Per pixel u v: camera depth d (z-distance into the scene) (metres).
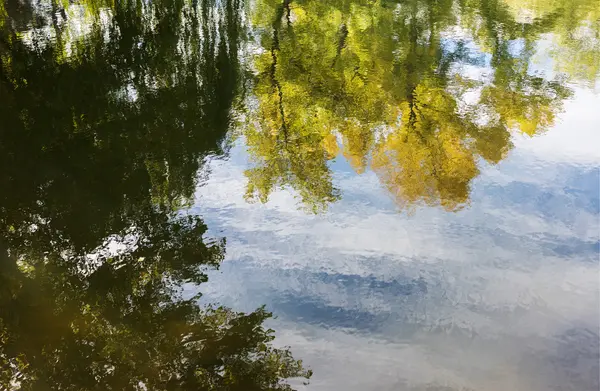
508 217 6.60
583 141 8.55
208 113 10.13
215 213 6.88
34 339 4.95
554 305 5.16
